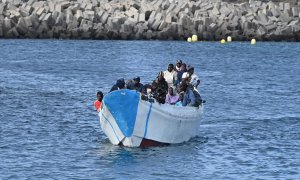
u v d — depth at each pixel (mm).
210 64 160000
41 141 76625
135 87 73875
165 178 63500
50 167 66375
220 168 66812
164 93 73625
